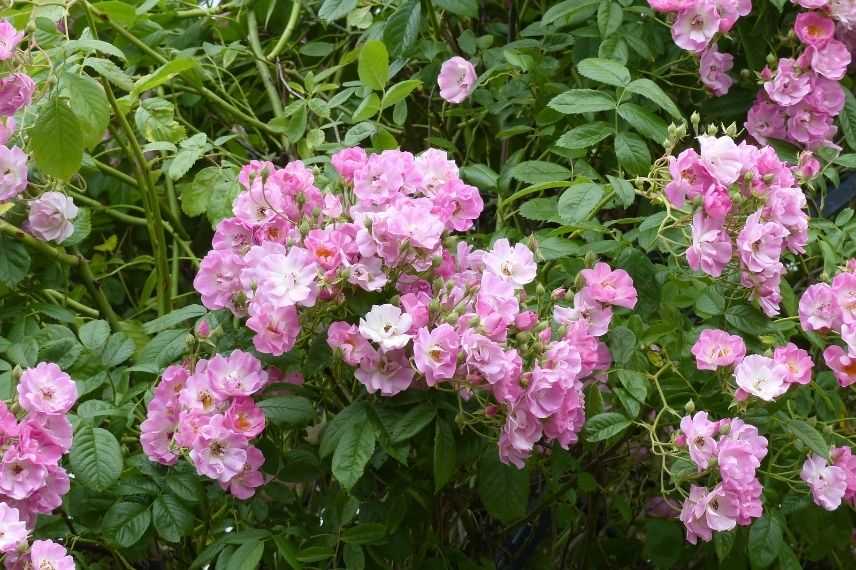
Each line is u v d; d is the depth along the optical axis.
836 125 2.21
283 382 1.77
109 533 1.72
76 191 2.17
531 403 1.67
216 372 1.71
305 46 2.33
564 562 2.10
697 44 1.99
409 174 1.75
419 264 1.70
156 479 1.75
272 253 1.71
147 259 2.22
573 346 1.70
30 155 1.89
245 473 1.74
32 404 1.66
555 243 1.85
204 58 2.34
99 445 1.71
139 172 2.03
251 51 2.32
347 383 1.81
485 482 1.75
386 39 2.09
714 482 1.74
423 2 2.16
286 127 2.20
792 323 1.85
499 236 1.96
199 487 1.74
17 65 1.81
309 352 1.73
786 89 2.04
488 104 2.14
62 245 2.00
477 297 1.69
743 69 2.14
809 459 1.82
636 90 1.89
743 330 1.81
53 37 1.96
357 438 1.70
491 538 2.05
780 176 1.78
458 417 1.69
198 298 2.25
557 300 1.78
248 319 1.70
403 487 1.81
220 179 2.02
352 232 1.70
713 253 1.74
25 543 1.64
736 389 1.79
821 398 1.92
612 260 1.90
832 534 1.88
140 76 2.25
